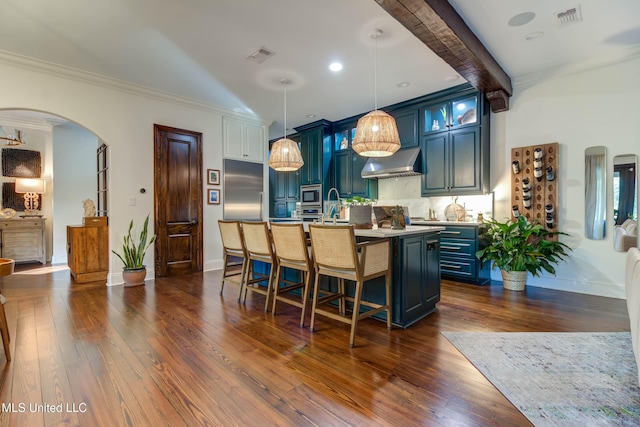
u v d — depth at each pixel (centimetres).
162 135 447
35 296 346
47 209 604
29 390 166
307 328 254
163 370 187
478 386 170
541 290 368
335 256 231
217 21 271
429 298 288
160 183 444
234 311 296
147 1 244
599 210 346
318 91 441
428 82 412
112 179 405
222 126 516
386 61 350
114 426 139
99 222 421
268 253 298
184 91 439
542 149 377
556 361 196
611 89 338
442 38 261
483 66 318
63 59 343
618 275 335
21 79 343
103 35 293
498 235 384
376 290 273
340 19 270
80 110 381
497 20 270
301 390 167
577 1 245
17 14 259
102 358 202
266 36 296
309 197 622
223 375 182
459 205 450
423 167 470
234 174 530
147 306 311
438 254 304
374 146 288
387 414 148
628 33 293
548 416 145
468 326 256
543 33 292
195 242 478
